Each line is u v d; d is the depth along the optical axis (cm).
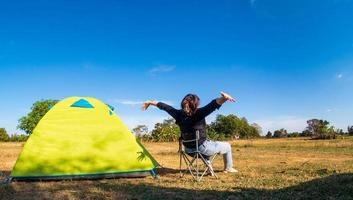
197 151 740
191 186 659
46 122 771
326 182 628
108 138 782
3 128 5053
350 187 575
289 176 764
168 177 789
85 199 569
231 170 845
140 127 4188
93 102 811
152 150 1827
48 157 748
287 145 2434
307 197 541
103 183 705
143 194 594
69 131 773
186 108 735
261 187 641
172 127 4188
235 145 2534
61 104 794
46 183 708
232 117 7481
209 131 5028
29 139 755
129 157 779
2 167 998
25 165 736
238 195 573
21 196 594
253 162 1113
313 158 1258
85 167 755
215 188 636
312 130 4597
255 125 8062
